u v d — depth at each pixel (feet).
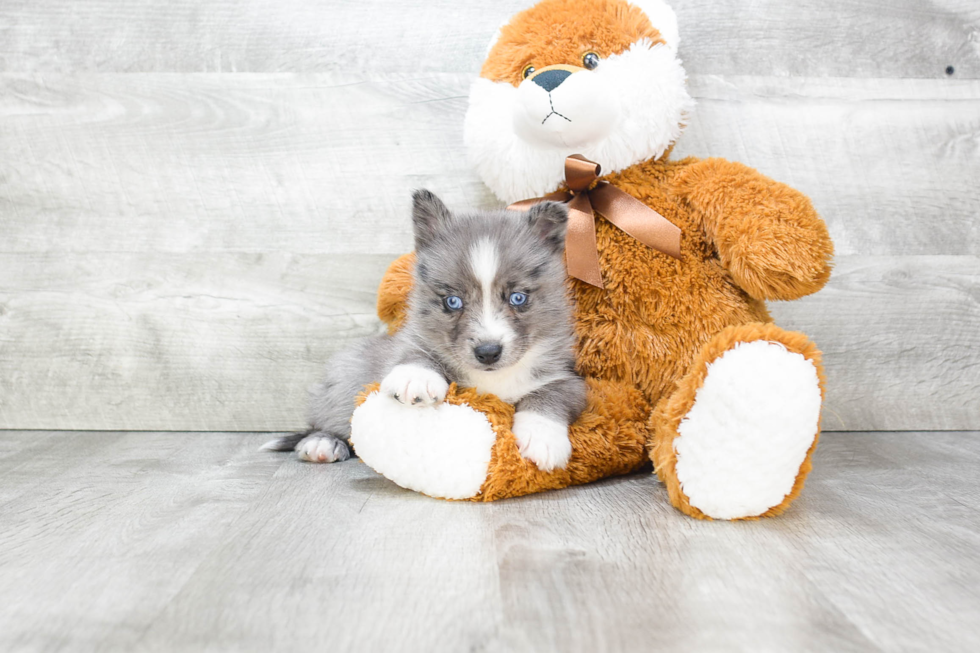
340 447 7.00
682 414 5.24
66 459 7.02
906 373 8.13
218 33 8.00
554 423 5.84
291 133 8.07
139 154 8.09
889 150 7.98
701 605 3.92
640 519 5.26
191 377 8.23
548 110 6.16
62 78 8.02
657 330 6.35
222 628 3.72
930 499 5.73
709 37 7.90
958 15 7.97
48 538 4.92
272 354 8.22
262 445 7.52
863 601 3.97
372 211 8.13
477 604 3.95
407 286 7.14
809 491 5.95
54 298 8.17
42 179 8.11
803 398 4.96
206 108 8.06
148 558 4.58
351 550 4.69
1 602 4.01
